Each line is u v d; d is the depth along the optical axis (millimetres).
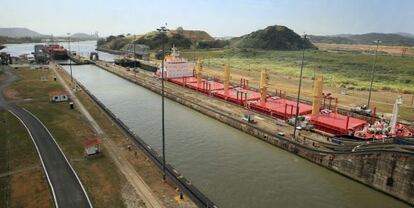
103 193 39312
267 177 48750
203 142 63969
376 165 44500
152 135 68062
